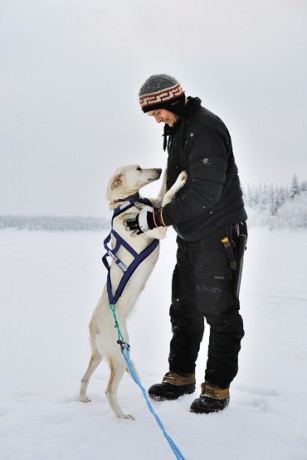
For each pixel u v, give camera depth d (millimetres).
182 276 3354
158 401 3297
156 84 3014
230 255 3064
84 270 10766
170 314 3471
